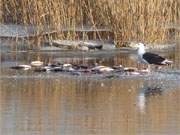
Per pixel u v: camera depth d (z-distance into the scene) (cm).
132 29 2402
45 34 2436
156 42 2422
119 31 2406
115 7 2422
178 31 2595
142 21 2397
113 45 2409
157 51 2336
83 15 2556
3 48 2372
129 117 1280
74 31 2447
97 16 2498
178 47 2431
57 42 2392
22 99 1463
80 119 1262
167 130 1173
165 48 2403
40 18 2431
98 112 1323
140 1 2391
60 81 1719
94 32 2488
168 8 2484
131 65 2009
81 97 1489
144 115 1297
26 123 1227
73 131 1166
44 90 1580
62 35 2445
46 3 2428
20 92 1552
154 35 2416
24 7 2492
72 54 2281
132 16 2397
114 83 1689
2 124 1219
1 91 1566
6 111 1332
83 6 2531
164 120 1251
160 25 2427
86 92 1555
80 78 1770
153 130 1173
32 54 2272
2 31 2545
